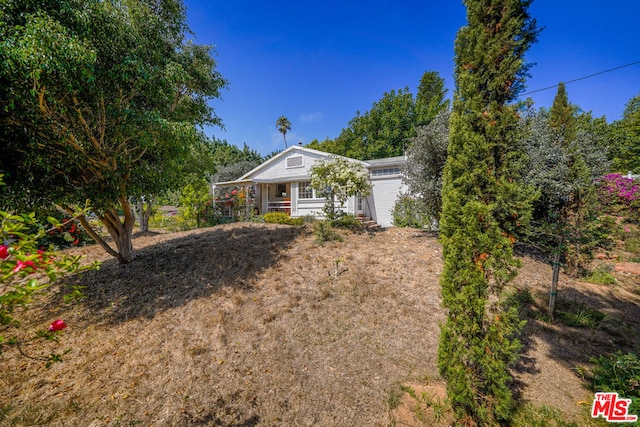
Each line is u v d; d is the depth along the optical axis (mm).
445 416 2609
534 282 5676
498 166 2635
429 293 5020
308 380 3096
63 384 3104
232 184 15461
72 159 4473
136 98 5488
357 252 7027
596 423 2500
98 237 6230
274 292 5121
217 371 3256
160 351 3652
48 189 4547
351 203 11680
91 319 4484
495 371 2439
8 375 3246
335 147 30250
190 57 7727
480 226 2590
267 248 7387
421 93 28484
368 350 3572
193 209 13727
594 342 3773
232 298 4930
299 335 3891
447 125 7613
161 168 6129
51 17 3518
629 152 16969
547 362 3406
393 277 5633
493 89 2635
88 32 3920
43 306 4926
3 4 3262
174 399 2869
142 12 5375
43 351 3709
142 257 7117
